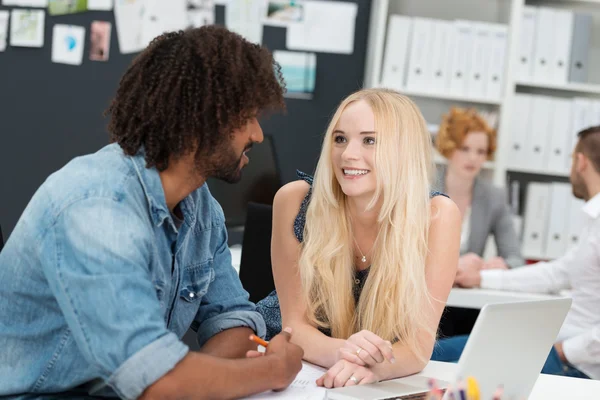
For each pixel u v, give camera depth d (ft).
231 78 4.20
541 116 13.43
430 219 5.99
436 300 5.86
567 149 13.47
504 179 13.24
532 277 9.78
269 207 7.57
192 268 5.09
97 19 13.73
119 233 4.05
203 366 4.09
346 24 14.14
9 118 13.76
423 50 13.21
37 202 4.22
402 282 5.67
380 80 13.34
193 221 4.83
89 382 4.36
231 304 5.42
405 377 5.18
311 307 6.06
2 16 13.62
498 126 13.34
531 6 13.58
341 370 4.95
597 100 13.69
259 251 7.59
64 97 13.80
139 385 3.90
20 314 4.31
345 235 6.00
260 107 4.35
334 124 5.90
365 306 5.90
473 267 10.18
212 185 10.79
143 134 4.32
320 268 5.96
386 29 13.88
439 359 7.80
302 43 14.06
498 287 9.89
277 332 6.60
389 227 5.80
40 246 4.09
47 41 13.71
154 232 4.46
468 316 11.13
